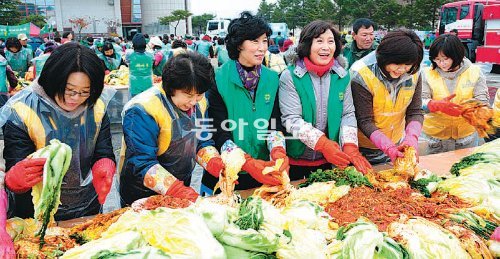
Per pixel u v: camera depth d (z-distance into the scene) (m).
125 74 8.26
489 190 2.06
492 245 1.68
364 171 2.33
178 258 1.33
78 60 1.78
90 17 49.28
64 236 1.68
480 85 3.31
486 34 13.80
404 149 2.40
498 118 2.82
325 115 2.67
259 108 2.58
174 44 9.87
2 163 2.03
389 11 34.16
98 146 2.21
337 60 2.70
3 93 6.94
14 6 41.41
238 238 1.45
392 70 2.52
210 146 2.40
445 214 1.85
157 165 2.11
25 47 10.45
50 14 49.69
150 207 1.81
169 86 2.03
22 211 2.11
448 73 3.27
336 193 2.04
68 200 2.21
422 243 1.57
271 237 1.47
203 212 1.47
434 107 3.09
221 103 2.57
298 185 2.31
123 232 1.47
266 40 2.47
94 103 1.99
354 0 36.34
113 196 4.01
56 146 1.68
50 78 1.81
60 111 1.98
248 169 2.19
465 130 3.43
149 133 2.14
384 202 1.95
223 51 8.36
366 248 1.50
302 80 2.59
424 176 2.33
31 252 1.51
